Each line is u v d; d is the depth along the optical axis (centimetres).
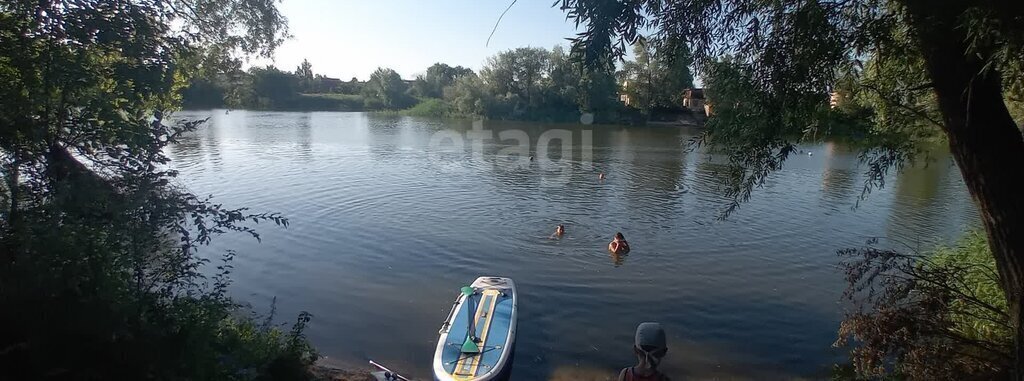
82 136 588
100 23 586
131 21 612
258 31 1017
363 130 6475
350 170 3575
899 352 847
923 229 2306
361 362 1242
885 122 736
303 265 1809
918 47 545
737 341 1352
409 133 6203
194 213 649
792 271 1809
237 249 1934
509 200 2766
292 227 2220
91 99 586
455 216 2441
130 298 566
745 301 1572
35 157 567
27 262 497
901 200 2819
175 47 677
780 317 1474
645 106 7244
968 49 452
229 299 870
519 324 1423
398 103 10512
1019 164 519
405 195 2850
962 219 2453
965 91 500
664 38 588
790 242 2116
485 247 2016
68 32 574
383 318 1454
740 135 630
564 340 1349
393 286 1656
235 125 6756
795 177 3459
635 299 1578
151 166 607
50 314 496
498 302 1437
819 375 1206
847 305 1541
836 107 684
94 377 502
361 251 1955
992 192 523
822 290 1653
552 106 8219
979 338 873
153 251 619
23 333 494
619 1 481
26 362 488
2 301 491
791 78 554
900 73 684
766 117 594
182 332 595
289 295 1580
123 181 596
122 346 522
